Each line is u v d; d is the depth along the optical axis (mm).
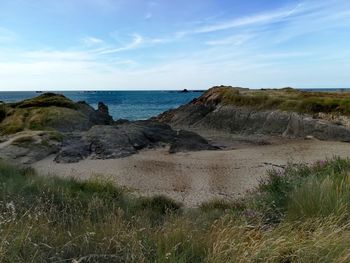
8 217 5418
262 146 35438
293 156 28594
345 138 37250
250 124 48281
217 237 4504
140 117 85875
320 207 5879
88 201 9938
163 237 4742
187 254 4145
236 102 54469
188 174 23391
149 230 5379
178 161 27688
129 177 22625
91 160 28453
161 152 31969
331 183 7051
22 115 44438
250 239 4520
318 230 4652
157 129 38938
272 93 57562
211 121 53844
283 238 4461
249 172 23438
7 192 8672
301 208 6055
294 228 5047
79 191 11852
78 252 4246
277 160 27078
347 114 41406
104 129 35875
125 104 134375
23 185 10359
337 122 40750
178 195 18156
